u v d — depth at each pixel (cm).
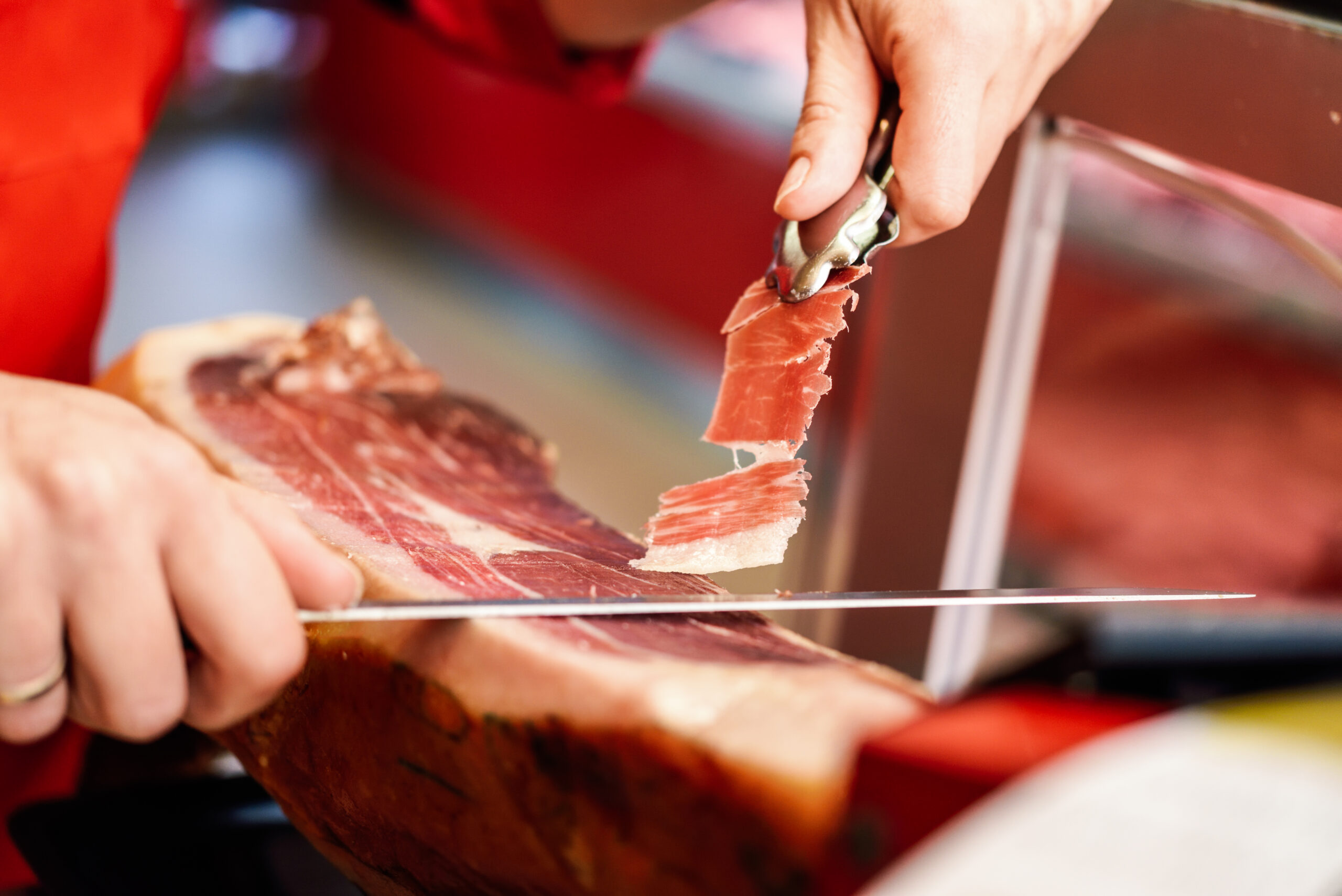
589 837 78
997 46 92
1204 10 91
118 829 91
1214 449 187
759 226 322
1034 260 105
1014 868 70
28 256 108
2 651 76
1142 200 187
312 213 471
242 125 538
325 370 109
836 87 94
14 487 75
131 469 76
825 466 161
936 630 115
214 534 77
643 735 76
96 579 76
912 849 71
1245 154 91
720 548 90
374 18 459
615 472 317
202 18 499
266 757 89
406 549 90
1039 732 73
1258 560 184
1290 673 85
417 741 82
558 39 147
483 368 370
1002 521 114
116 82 110
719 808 75
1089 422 204
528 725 79
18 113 105
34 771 111
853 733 75
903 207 93
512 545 92
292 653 78
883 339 112
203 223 444
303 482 97
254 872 91
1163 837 70
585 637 82
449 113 431
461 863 83
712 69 328
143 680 77
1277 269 175
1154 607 92
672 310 357
